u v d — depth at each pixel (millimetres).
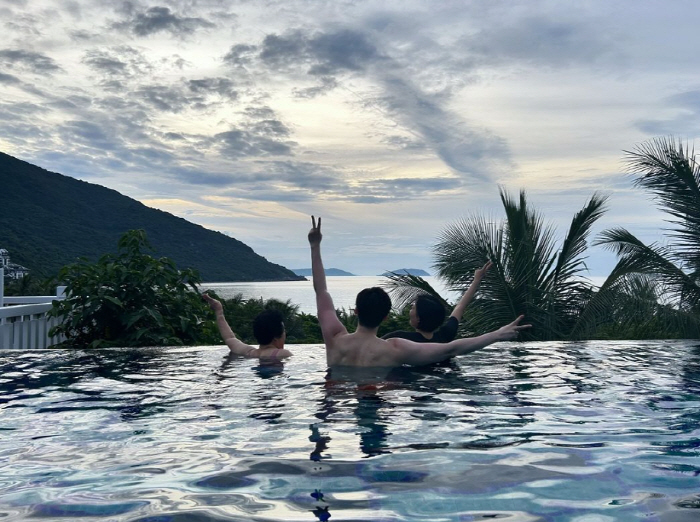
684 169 10352
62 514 1696
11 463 2217
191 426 2803
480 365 4754
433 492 1870
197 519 1648
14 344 7207
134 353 5559
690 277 10477
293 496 1839
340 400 3398
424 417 2971
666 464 2168
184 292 8305
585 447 2410
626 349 6008
